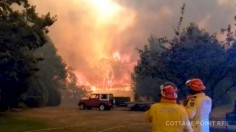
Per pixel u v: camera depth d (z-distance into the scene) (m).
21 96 40.44
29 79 36.22
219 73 18.53
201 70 18.34
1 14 29.59
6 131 23.52
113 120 30.98
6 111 36.34
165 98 6.45
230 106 32.88
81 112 37.94
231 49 18.61
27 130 24.23
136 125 27.88
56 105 54.72
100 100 42.19
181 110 6.38
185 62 18.50
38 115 33.47
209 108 7.25
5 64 29.72
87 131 24.78
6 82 33.22
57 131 24.30
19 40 29.50
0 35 28.78
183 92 18.45
